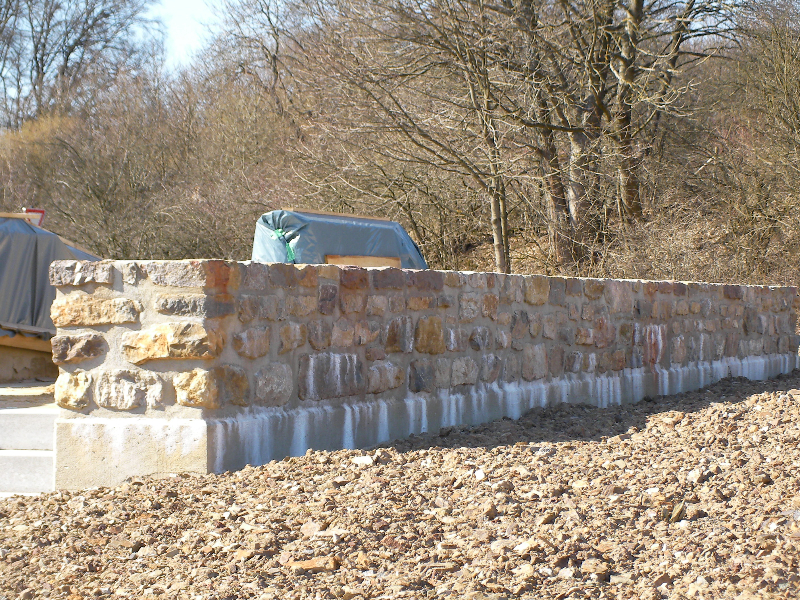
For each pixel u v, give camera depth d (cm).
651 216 1805
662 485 466
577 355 770
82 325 494
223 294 479
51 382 818
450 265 2022
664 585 323
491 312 683
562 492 452
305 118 2195
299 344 534
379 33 1666
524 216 1903
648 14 1914
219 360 479
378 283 589
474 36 1617
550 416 699
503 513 411
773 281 1736
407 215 1970
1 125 3444
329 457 510
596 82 1806
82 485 489
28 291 831
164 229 2484
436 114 1683
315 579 332
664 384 870
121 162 2661
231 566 342
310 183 1955
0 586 332
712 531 382
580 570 342
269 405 512
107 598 319
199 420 471
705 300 942
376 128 1716
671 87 1820
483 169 1712
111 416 488
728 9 1911
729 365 985
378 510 409
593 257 1794
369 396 585
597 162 1755
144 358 480
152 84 3092
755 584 307
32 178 2866
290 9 2111
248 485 451
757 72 1997
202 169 2686
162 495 434
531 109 1686
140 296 482
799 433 602
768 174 1827
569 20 1675
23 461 521
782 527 378
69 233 2608
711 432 627
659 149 2008
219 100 2878
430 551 361
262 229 986
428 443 577
